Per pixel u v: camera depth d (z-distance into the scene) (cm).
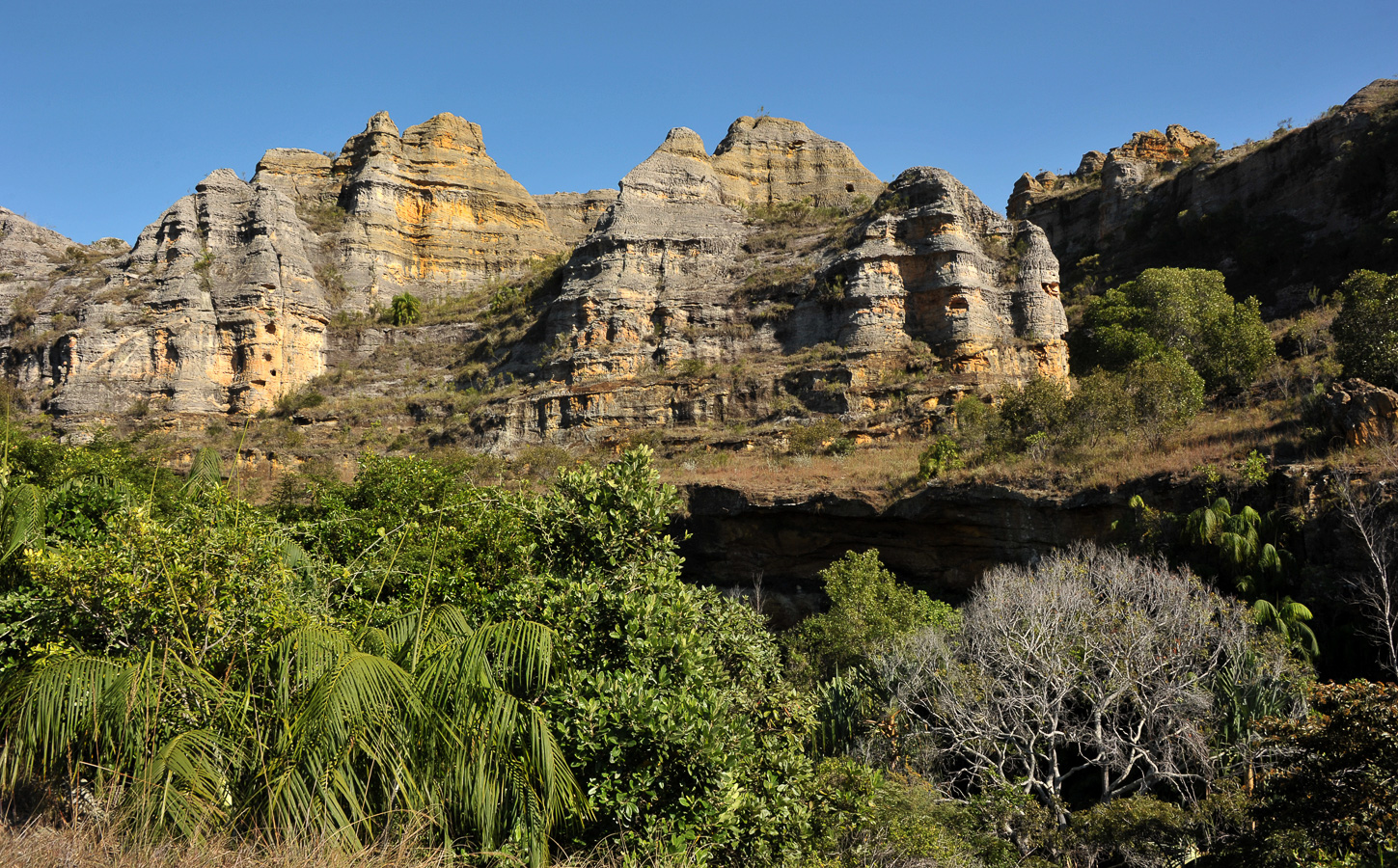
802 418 4866
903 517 3300
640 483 1263
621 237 6066
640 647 1056
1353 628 2100
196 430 5941
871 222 5531
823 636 2630
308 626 996
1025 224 5556
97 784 937
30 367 6334
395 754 912
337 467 5172
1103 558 2405
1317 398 2833
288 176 8319
